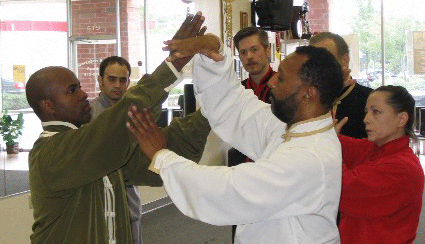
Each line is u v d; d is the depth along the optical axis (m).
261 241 1.50
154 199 5.89
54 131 1.72
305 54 1.51
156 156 1.50
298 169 1.39
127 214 1.73
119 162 1.54
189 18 1.59
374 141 2.05
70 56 6.07
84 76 6.34
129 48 7.01
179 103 5.94
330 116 1.54
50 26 5.54
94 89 6.44
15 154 4.31
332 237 1.51
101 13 6.43
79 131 1.58
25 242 4.25
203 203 1.42
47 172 1.57
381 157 1.97
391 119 2.01
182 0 6.52
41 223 1.67
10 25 4.93
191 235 5.05
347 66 2.55
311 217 1.45
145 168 1.81
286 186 1.38
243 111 1.80
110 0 6.48
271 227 1.48
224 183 1.40
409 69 8.05
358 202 1.85
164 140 1.55
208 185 1.41
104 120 1.52
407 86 8.09
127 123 1.50
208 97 1.78
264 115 1.77
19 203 4.20
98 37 6.45
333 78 1.50
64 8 5.92
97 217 1.66
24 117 4.54
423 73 7.99
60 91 1.71
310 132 1.49
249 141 1.79
